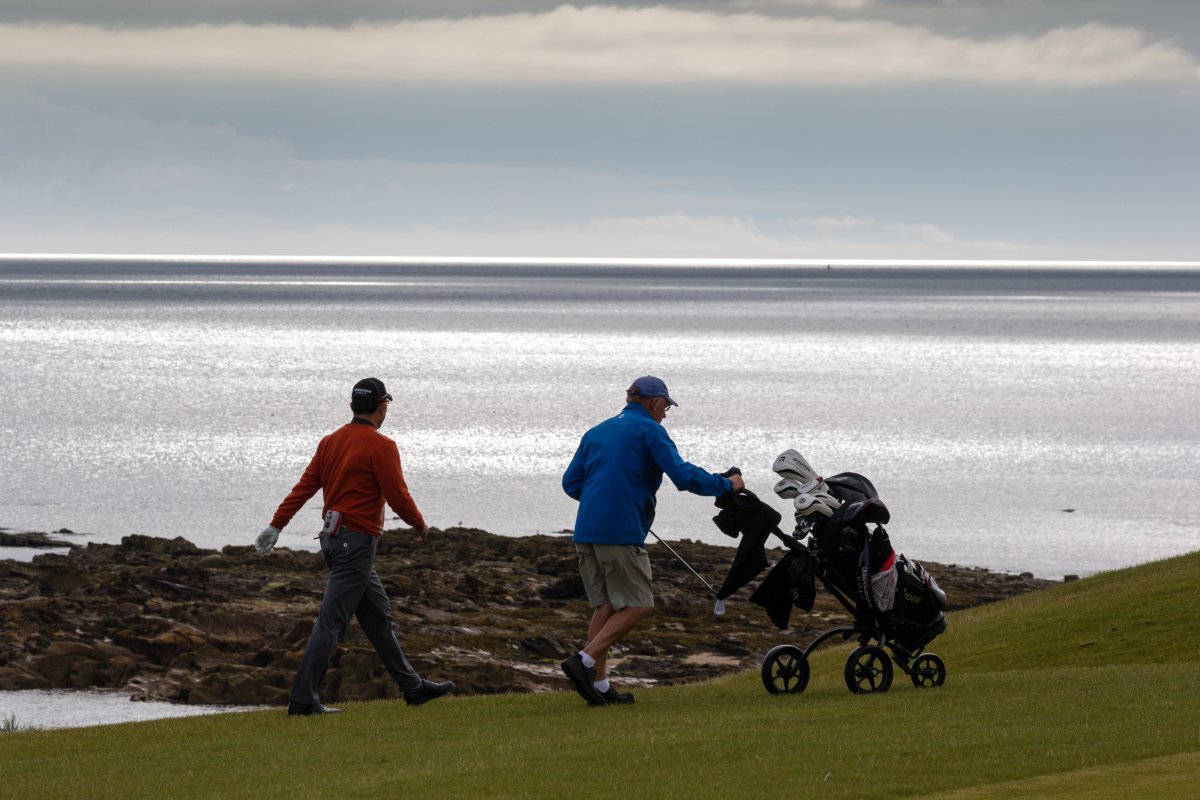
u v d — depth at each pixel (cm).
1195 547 18538
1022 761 3778
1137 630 7719
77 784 3878
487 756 4022
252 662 10556
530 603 13625
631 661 10969
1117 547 18600
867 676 5153
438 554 16250
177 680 10119
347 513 4869
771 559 16388
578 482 4931
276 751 4266
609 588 4866
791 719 4497
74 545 17575
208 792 3716
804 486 5053
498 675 9962
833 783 3559
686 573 15088
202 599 12925
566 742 4191
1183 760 3788
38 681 10069
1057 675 5738
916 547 18525
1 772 4094
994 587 14950
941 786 3525
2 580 14175
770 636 12150
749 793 3469
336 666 9875
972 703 4778
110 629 11275
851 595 5112
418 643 11044
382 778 3766
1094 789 3438
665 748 4028
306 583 13862
